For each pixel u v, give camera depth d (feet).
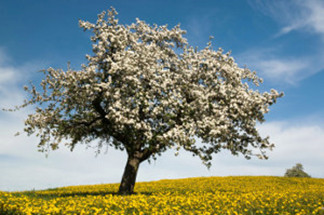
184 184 86.07
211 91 53.42
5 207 30.91
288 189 71.82
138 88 49.08
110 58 49.96
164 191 66.03
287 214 37.52
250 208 40.63
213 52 56.80
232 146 55.16
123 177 57.31
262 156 55.77
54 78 50.42
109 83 47.78
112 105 48.55
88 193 61.77
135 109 48.14
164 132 51.85
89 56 52.34
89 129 60.08
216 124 52.34
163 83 49.47
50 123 51.42
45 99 50.31
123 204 39.91
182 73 55.06
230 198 49.19
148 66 49.62
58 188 76.54
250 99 52.54
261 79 57.72
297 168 137.18
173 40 60.70
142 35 59.41
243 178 101.30
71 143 62.69
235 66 56.03
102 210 36.04
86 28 53.31
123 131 52.80
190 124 50.65
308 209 40.88
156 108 48.78
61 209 34.91
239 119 55.01
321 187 81.30
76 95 49.78
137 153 58.13
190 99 55.21
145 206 38.40
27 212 30.32
